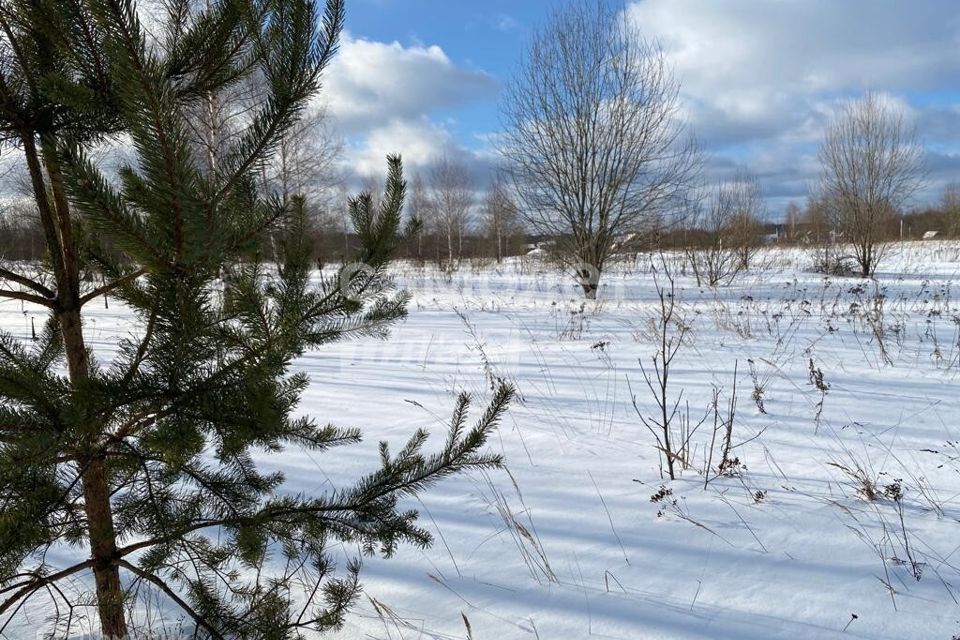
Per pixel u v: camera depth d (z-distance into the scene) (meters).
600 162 12.73
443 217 33.47
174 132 1.20
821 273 17.78
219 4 1.63
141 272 1.54
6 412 1.40
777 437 3.80
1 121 1.50
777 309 9.73
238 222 1.51
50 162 1.26
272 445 1.86
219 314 1.55
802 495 2.96
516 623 2.08
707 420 4.21
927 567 2.29
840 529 2.61
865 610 2.07
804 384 5.08
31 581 1.65
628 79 12.52
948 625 1.98
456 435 2.03
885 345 6.65
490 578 2.36
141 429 1.62
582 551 2.53
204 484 1.79
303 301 1.71
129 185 1.21
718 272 15.24
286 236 1.70
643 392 5.06
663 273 17.36
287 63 1.54
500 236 29.84
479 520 2.83
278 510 1.71
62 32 1.35
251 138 1.59
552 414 4.49
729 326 8.16
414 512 1.90
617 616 2.09
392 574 2.40
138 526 1.81
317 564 1.96
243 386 1.53
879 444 3.60
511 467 3.45
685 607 2.13
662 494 2.98
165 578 2.25
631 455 3.62
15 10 1.38
